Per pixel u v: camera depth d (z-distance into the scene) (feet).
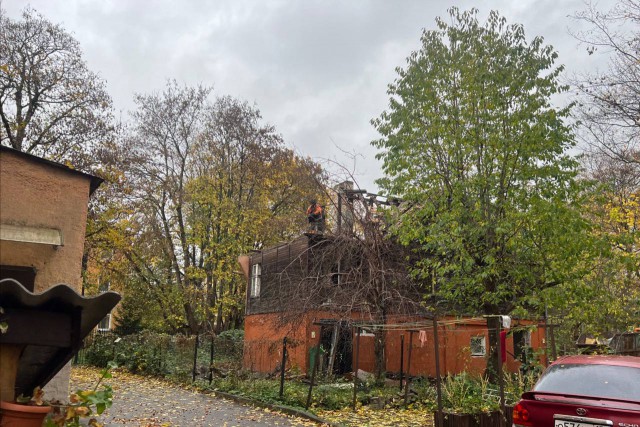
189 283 121.90
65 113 91.97
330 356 65.82
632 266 60.54
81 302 17.83
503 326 39.27
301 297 61.31
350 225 60.95
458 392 44.04
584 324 80.12
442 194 60.85
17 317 16.98
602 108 62.34
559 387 26.08
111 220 95.86
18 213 28.02
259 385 53.62
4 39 86.63
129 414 41.75
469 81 59.47
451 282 58.39
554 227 55.01
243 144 124.57
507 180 58.54
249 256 96.02
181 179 123.95
